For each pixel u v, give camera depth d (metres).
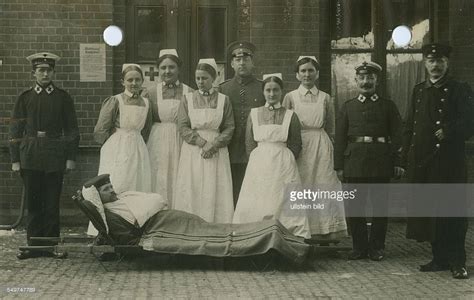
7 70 7.73
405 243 7.90
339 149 7.14
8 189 8.09
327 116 7.27
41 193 7.36
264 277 6.58
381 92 7.41
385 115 7.11
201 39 7.34
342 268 6.90
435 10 7.41
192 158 7.19
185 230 6.79
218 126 7.19
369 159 7.07
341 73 7.37
